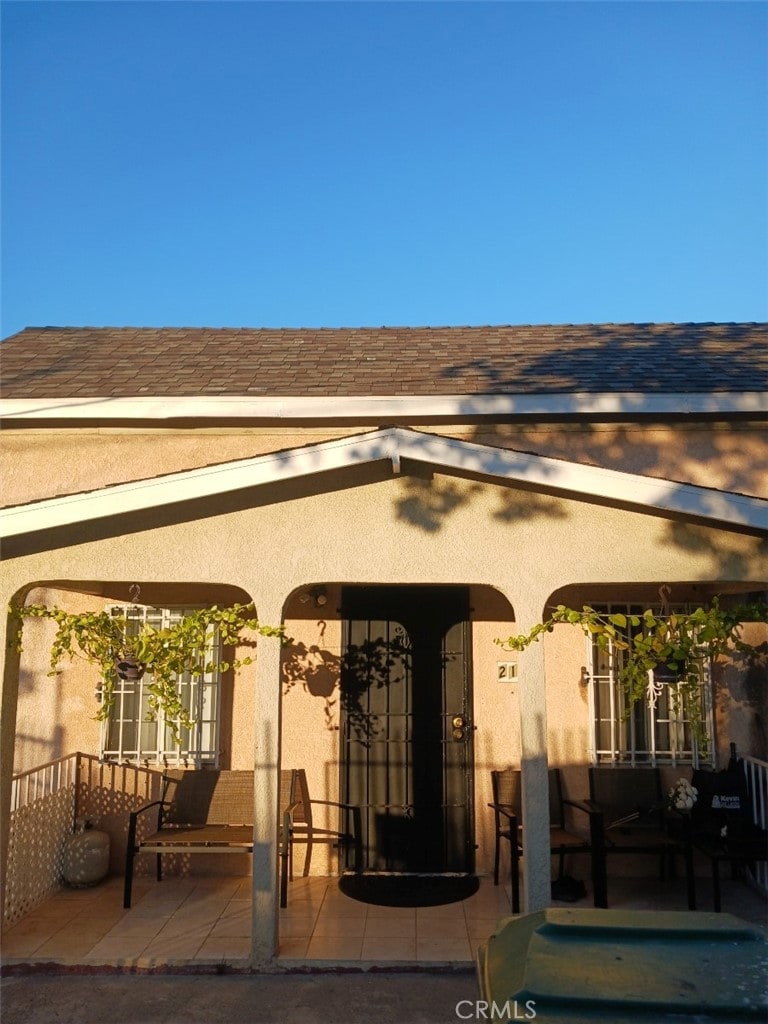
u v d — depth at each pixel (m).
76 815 7.84
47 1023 5.11
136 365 8.70
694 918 3.24
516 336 10.02
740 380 7.66
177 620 7.91
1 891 6.11
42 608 6.37
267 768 5.91
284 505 6.16
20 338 10.00
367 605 8.06
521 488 6.09
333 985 5.60
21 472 7.83
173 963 5.81
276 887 5.87
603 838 6.79
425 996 5.44
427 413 7.48
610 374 8.00
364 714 7.95
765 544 6.04
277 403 7.52
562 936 3.10
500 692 7.94
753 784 7.30
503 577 6.05
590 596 7.91
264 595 6.08
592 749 7.75
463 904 6.99
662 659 6.11
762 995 2.65
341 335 10.27
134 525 6.16
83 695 7.93
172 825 7.43
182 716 6.96
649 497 5.73
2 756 6.14
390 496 6.14
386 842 7.82
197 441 7.86
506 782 7.72
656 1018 2.57
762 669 7.28
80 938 6.28
